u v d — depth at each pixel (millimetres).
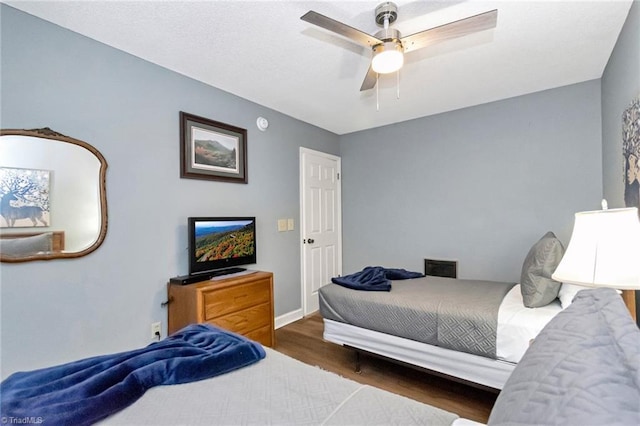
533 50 2303
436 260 3752
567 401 508
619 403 463
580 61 2482
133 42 2139
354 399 977
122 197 2229
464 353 1946
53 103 1915
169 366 1125
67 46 1975
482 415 1893
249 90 2980
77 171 2004
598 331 674
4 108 1744
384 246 4180
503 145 3293
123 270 2227
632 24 1790
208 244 2686
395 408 921
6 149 1748
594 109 2836
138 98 2332
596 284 1151
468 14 1870
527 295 1924
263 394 1021
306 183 3959
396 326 2199
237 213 3098
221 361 1185
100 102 2123
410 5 1785
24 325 1787
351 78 2732
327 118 3852
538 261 1903
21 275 1781
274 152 3529
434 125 3734
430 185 3785
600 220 1189
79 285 2002
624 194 2047
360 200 4395
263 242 3381
